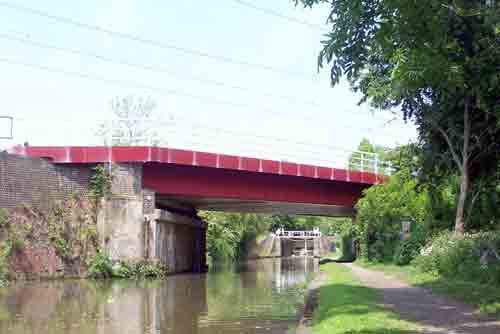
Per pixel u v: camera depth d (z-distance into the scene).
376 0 13.82
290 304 20.47
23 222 29.17
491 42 16.92
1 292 23.62
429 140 29.55
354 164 44.62
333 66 14.48
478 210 33.81
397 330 11.23
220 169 39.28
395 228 39.91
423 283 23.11
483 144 27.61
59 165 32.75
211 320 16.30
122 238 33.47
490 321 12.80
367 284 23.95
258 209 56.50
